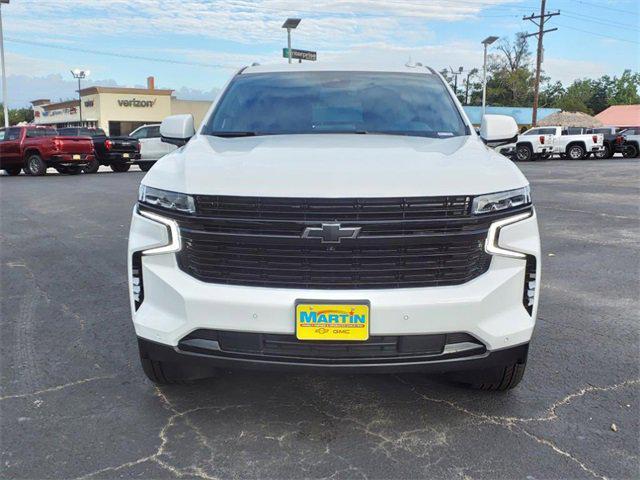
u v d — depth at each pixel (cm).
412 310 271
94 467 274
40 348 418
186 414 323
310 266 275
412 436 300
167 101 5938
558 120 5572
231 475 267
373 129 388
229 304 276
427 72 468
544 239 828
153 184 300
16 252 734
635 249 759
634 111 7569
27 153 2044
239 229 276
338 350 279
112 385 359
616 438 298
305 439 297
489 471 270
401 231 272
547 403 336
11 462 277
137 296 304
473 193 276
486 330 280
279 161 295
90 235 852
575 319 482
